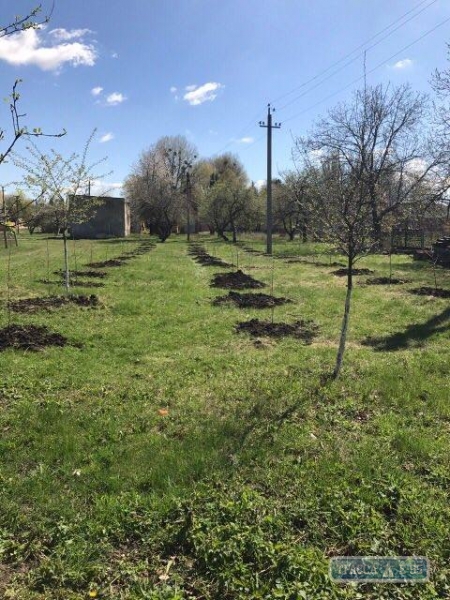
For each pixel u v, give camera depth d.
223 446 4.82
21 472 4.39
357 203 6.84
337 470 4.39
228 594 3.05
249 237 55.56
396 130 30.28
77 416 5.49
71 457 4.60
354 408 5.86
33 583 3.12
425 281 17.70
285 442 4.91
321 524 3.67
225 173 73.94
